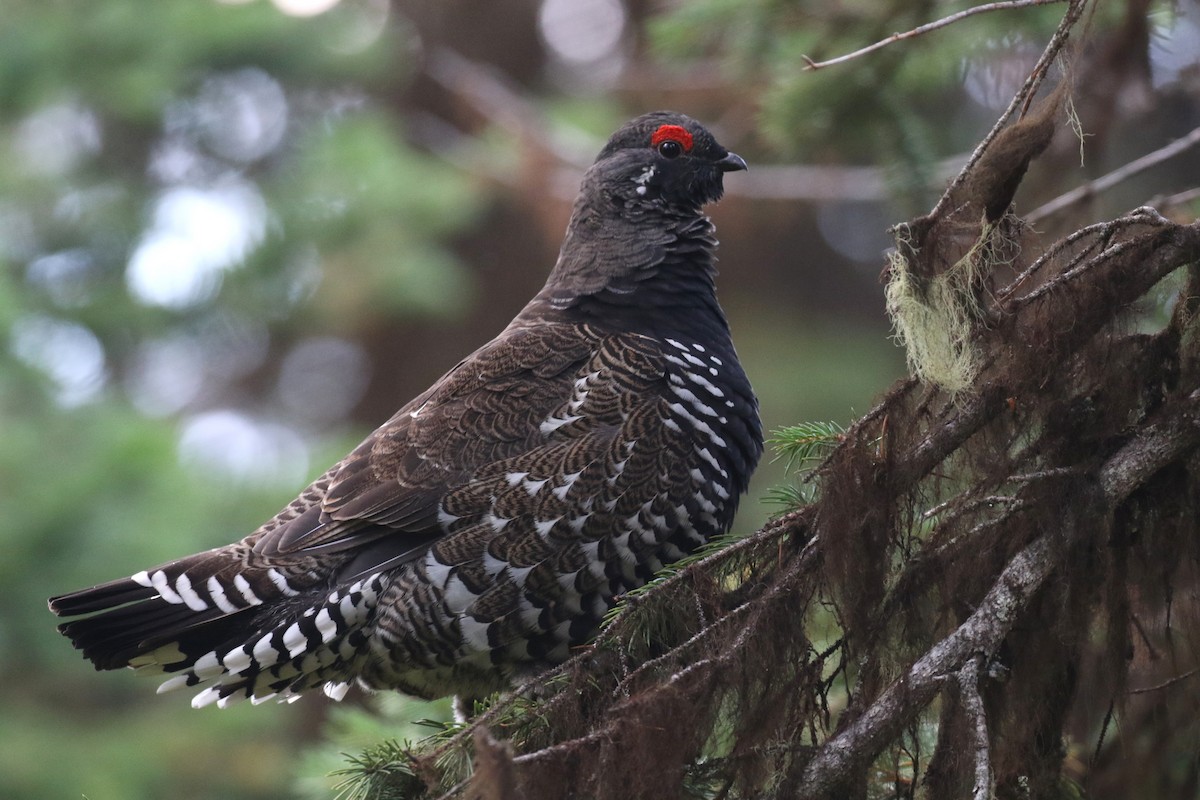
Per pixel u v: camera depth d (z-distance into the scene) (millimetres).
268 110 22297
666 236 8828
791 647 6258
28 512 15891
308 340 23750
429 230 20141
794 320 24578
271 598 7758
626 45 24656
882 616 6383
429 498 7676
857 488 6277
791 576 6328
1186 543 6465
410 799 6828
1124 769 7152
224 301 20281
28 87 20062
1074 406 6305
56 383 18062
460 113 22578
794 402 22703
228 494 17391
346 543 7781
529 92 24578
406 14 24531
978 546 6430
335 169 19969
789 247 25250
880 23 9805
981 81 10805
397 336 23734
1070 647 6449
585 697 6590
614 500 7574
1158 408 6391
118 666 7758
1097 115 9141
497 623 7508
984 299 6195
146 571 7762
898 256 6207
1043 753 6629
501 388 7926
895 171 10234
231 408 24094
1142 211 6250
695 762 6133
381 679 8008
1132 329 6441
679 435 7754
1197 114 11922
